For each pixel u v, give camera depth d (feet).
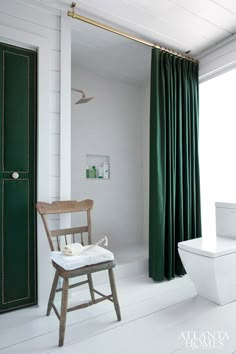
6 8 6.06
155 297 6.82
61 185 6.72
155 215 8.04
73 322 5.64
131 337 5.07
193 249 6.40
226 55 8.32
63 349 4.74
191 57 9.35
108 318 5.79
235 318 5.76
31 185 6.43
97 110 10.50
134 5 6.64
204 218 9.41
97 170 10.63
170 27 7.64
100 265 5.38
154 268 7.97
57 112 6.76
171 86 8.48
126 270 8.32
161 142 8.17
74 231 6.32
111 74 10.66
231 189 8.46
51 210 6.06
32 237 6.41
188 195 8.57
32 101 6.47
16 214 6.20
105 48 8.69
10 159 6.14
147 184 11.47
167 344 4.85
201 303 6.49
